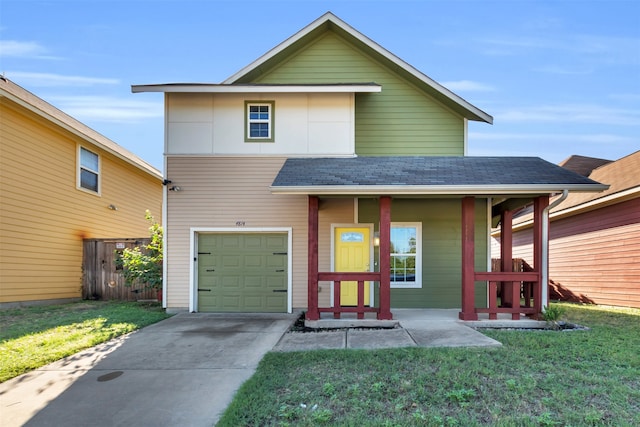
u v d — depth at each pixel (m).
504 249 8.60
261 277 8.92
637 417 3.18
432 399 3.58
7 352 5.20
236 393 3.92
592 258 10.97
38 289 9.67
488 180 7.19
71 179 10.98
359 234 8.99
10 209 8.94
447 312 8.40
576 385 3.85
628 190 9.29
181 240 8.92
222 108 9.10
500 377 4.07
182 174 9.01
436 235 9.10
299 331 6.91
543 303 7.31
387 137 9.61
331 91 8.89
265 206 8.95
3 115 8.78
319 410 3.37
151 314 8.20
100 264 11.00
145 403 3.79
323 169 8.05
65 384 4.27
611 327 6.83
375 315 8.02
